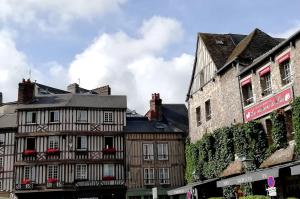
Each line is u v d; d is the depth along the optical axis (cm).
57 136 3250
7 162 3259
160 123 3512
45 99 3447
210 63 2266
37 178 3169
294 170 1161
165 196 3244
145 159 3309
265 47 2056
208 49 2292
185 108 3809
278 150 1605
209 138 2150
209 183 1983
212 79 2209
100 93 4034
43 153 3216
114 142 3325
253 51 2014
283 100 1591
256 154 1719
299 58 1516
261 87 1761
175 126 3503
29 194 3167
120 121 3388
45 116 3288
